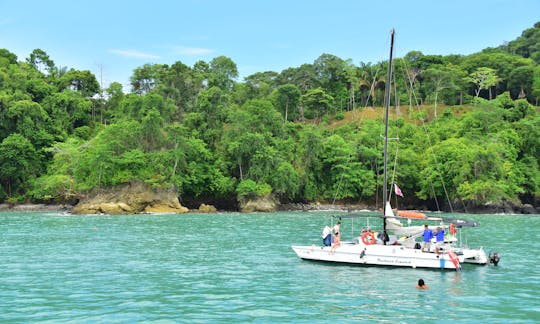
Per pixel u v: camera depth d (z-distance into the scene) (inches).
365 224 2246.6
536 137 4094.5
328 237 1130.7
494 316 635.5
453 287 822.5
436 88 5575.8
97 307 666.8
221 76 5935.0
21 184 3831.2
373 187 3919.8
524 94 5871.1
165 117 3853.3
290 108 5497.1
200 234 1717.5
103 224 2142.0
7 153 3678.6
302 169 3978.8
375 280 881.5
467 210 3565.5
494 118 4426.7
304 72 6220.5
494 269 1011.9
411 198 4072.3
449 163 3715.6
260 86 6008.9
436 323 599.8
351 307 677.3
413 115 5123.0
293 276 915.4
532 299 735.1
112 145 3363.7
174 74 5319.9
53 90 4847.4
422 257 1004.6
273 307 673.6
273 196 3715.6
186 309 658.2
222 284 834.8
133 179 3282.5
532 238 1611.7
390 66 1228.5
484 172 3627.0
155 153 3420.3
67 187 3380.9
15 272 942.4
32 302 695.7
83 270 968.3
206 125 4045.3
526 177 3858.3
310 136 4037.9
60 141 4188.0
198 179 3636.8
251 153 3747.5
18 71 4761.3
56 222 2258.9
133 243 1429.6
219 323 590.9
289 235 1692.9
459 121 4675.2
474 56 6437.0
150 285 822.5
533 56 6845.5
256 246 1375.5
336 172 4060.0
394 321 607.2
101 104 5344.5
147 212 3208.7
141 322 592.1
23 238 1551.4
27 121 3954.2
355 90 5910.4
